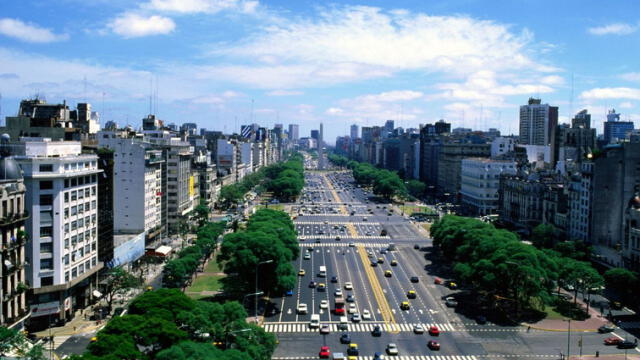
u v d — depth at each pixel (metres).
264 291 166.62
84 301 148.25
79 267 144.00
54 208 133.12
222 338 100.88
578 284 155.00
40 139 163.12
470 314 152.00
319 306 157.25
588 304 156.25
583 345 129.38
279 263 155.38
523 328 141.12
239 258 151.62
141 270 179.38
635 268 170.62
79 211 143.88
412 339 132.25
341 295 165.75
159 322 95.50
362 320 146.00
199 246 193.75
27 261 131.12
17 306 120.81
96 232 154.50
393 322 144.62
